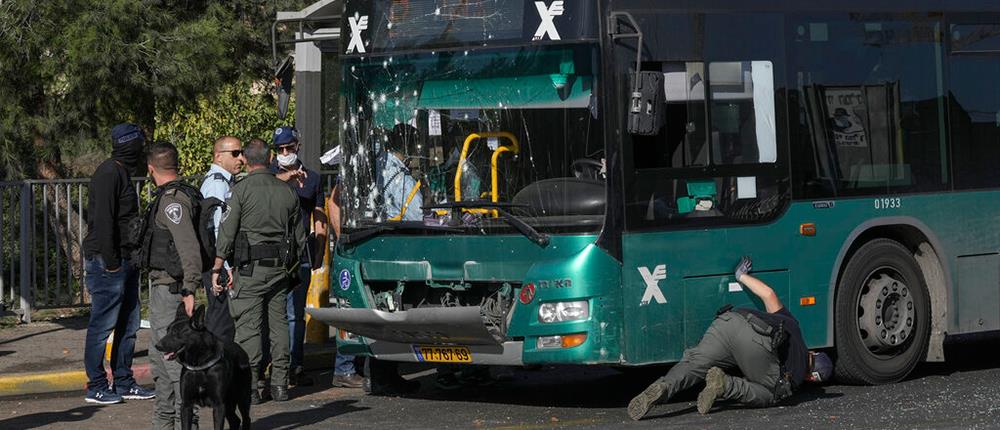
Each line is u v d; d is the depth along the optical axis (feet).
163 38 120.47
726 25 65.05
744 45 65.62
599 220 60.90
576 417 63.77
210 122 146.92
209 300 67.00
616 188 61.21
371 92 67.62
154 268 56.49
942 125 72.38
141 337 86.07
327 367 81.82
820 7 68.33
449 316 61.00
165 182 58.29
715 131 64.39
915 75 71.56
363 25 68.03
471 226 63.36
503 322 62.28
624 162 61.41
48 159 132.98
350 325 65.82
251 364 66.33
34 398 71.72
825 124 68.13
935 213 71.77
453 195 64.49
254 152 65.92
